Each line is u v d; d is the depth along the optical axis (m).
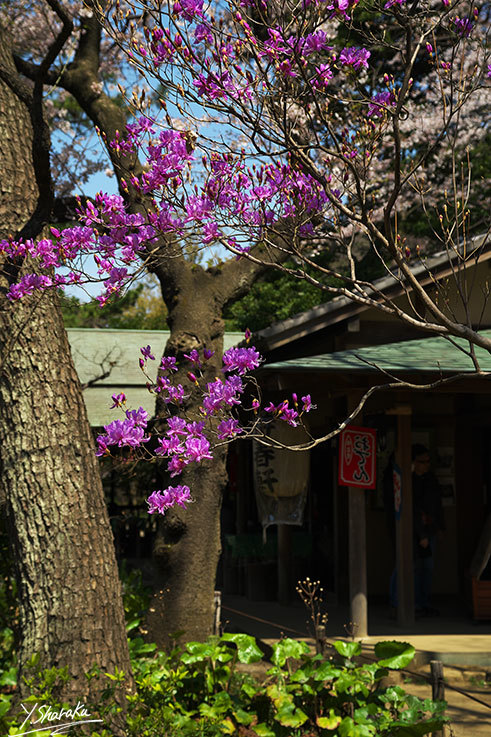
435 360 9.34
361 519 9.40
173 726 5.41
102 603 5.69
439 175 17.97
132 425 4.64
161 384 4.93
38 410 5.80
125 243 4.82
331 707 5.77
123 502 17.62
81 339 16.78
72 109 17.62
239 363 4.73
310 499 13.52
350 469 9.35
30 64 9.68
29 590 5.65
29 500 5.70
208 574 8.12
